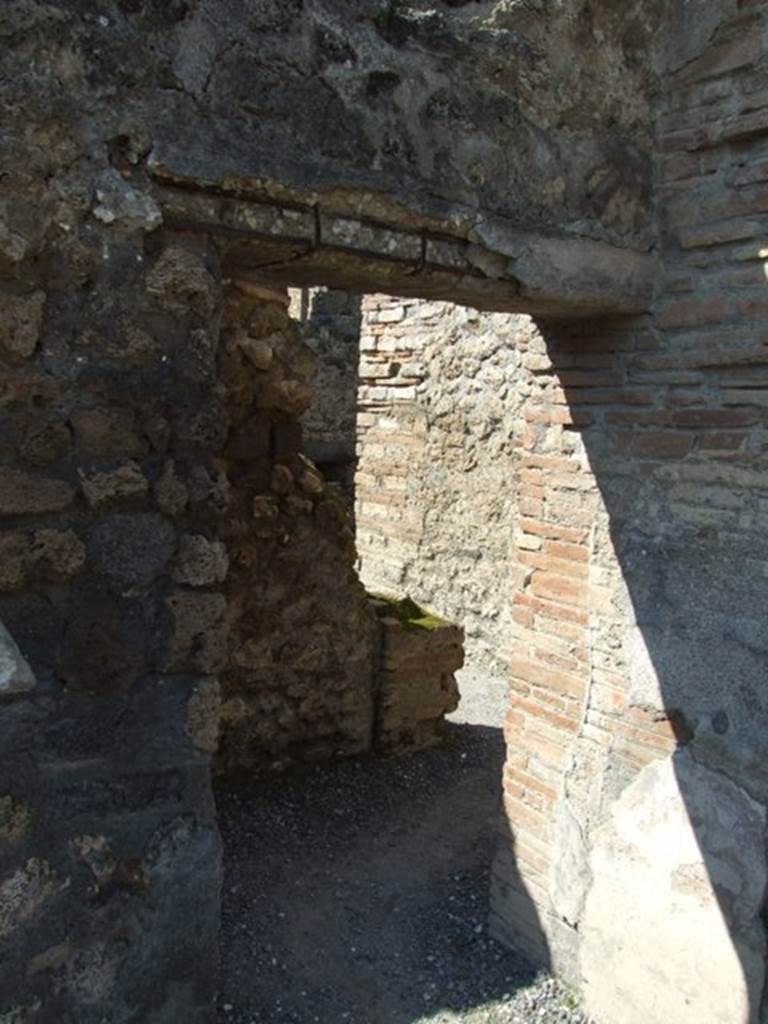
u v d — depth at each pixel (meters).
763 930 2.68
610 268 2.86
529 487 3.44
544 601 3.37
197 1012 2.46
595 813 3.15
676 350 2.89
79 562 2.17
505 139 2.64
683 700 2.88
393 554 8.09
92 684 2.21
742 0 2.66
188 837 2.38
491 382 6.98
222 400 2.39
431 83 2.50
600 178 2.82
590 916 3.15
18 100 1.96
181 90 2.13
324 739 5.22
